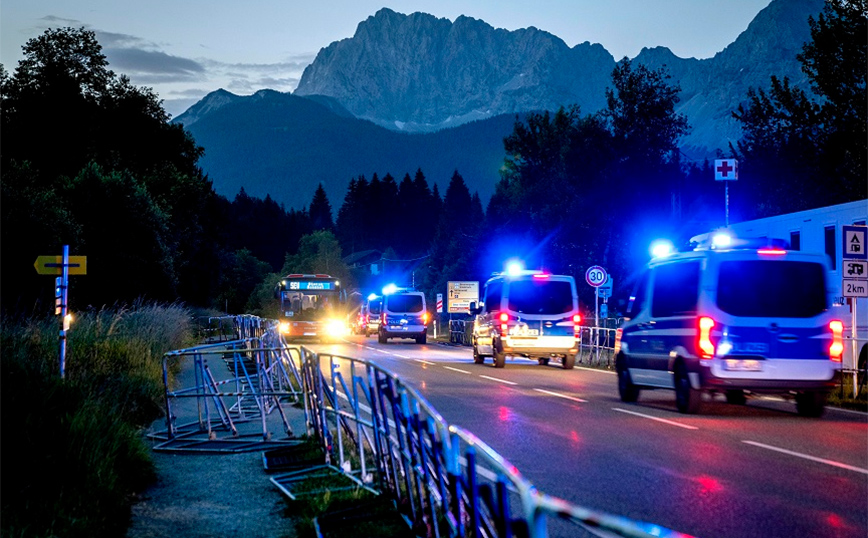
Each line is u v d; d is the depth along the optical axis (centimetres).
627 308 1786
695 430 1292
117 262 4278
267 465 1009
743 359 1456
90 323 2017
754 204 5181
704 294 1475
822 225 2097
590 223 5234
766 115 4947
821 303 1480
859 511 767
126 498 819
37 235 3127
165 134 6731
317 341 5244
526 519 300
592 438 1208
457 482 488
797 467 984
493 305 2741
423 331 4834
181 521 759
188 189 6456
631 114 5131
